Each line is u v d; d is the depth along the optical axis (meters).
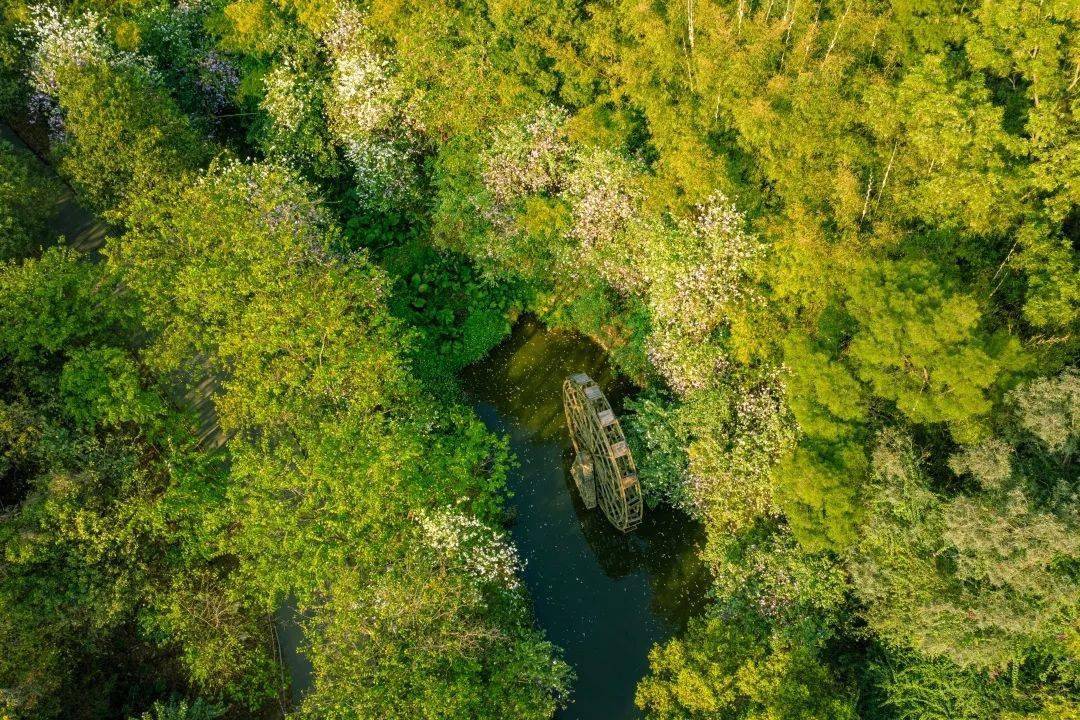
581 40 36.41
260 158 44.62
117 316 30.30
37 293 28.64
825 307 27.80
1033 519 19.67
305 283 29.62
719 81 34.16
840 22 35.53
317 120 40.22
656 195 32.03
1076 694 20.78
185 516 27.20
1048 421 20.91
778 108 33.22
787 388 25.33
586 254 35.00
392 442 25.59
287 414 27.22
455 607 23.02
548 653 25.88
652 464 31.16
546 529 33.00
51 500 24.95
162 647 28.47
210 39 44.28
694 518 30.45
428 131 38.97
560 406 36.19
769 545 26.48
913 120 29.94
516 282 38.75
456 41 36.94
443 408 34.84
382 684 22.12
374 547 24.75
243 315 28.83
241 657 26.50
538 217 34.53
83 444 27.11
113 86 35.66
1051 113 27.17
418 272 38.78
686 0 36.84
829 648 26.09
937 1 32.53
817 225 29.34
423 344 37.12
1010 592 20.56
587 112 34.19
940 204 28.44
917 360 22.38
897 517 22.97
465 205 36.84
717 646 24.19
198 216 31.05
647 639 29.95
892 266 24.08
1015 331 27.62
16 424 26.97
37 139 42.91
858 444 23.73
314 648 23.50
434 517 25.88
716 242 29.88
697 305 30.44
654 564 31.73
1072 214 28.83
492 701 24.27
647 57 35.34
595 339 37.59
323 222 35.38
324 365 28.16
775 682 22.12
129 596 26.08
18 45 41.31
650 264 32.50
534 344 38.09
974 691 21.75
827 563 24.89
